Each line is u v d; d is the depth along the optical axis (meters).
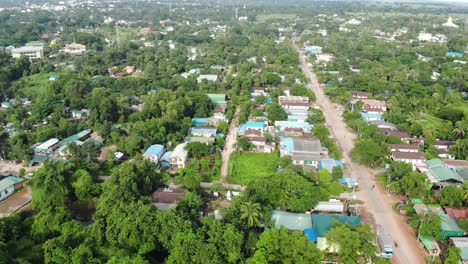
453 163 116.25
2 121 154.00
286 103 173.50
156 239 75.00
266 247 72.44
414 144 131.88
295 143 124.38
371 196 102.00
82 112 162.75
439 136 139.38
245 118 156.50
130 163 103.62
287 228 82.69
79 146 117.81
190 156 123.88
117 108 159.88
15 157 121.44
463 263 75.38
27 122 147.25
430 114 172.00
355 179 111.00
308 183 93.25
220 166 119.19
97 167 111.44
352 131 150.38
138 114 154.25
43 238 77.94
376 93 196.75
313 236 80.56
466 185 96.69
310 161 116.94
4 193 99.62
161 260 75.94
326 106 182.62
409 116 159.50
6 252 69.50
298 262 69.50
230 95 192.12
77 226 78.12
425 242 80.75
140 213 76.88
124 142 128.25
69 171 99.88
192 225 77.31
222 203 97.44
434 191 103.69
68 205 95.44
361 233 75.38
